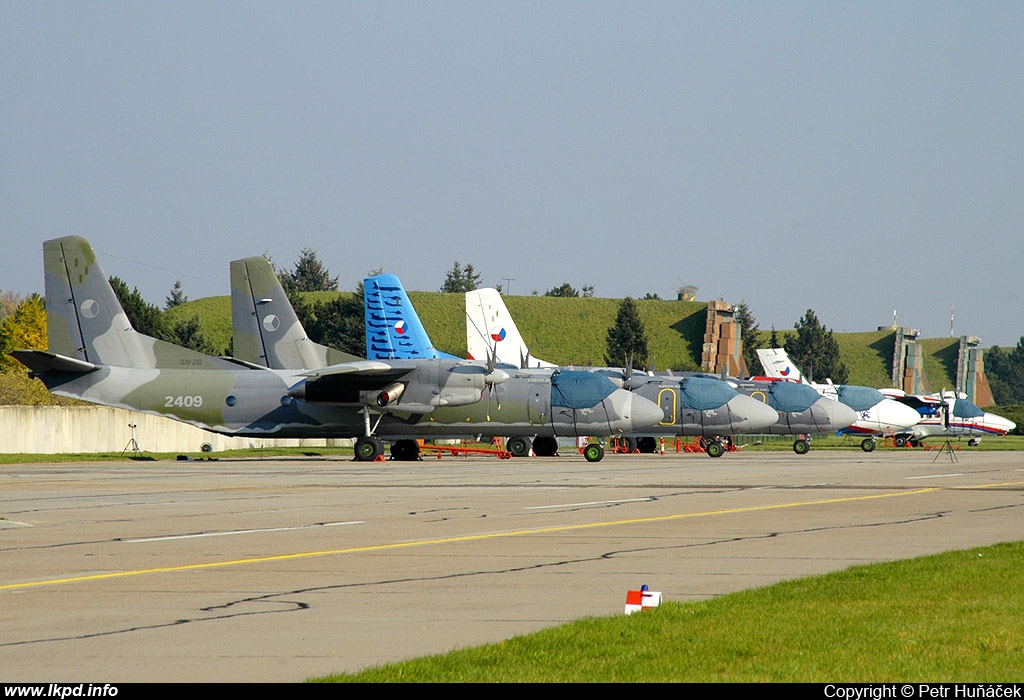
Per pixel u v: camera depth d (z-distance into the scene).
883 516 80.56
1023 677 32.72
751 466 165.12
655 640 37.19
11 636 38.69
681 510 85.50
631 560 57.47
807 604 43.75
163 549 61.94
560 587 49.16
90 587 49.12
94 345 186.25
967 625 39.81
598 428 189.75
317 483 119.81
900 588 47.38
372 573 53.16
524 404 190.12
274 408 187.62
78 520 77.75
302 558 58.28
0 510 85.38
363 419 190.00
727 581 50.81
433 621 41.50
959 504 90.75
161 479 127.69
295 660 34.97
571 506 89.19
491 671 32.94
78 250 185.75
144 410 185.75
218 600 45.91
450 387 188.12
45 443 195.62
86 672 33.34
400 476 134.25
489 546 63.25
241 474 139.50
